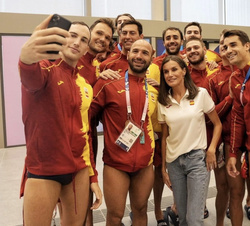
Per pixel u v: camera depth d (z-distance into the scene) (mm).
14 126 6168
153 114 2244
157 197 2715
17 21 5965
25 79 1133
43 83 1308
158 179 2672
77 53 1574
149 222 2844
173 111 2104
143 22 7105
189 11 8086
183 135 2059
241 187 2264
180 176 2102
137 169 2018
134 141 1972
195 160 2023
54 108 1405
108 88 2057
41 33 983
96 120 2381
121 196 2029
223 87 2445
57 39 982
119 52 2838
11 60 6008
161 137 2299
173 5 7867
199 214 1938
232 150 2207
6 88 6016
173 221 2730
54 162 1432
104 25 2465
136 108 2031
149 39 7227
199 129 2068
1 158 5289
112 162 2021
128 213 3002
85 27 1623
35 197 1407
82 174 1641
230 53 2074
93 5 7047
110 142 2027
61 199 1612
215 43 7977
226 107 2311
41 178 1427
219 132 2178
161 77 2180
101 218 2920
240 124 2160
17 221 2898
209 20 8352
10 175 4320
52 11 6621
